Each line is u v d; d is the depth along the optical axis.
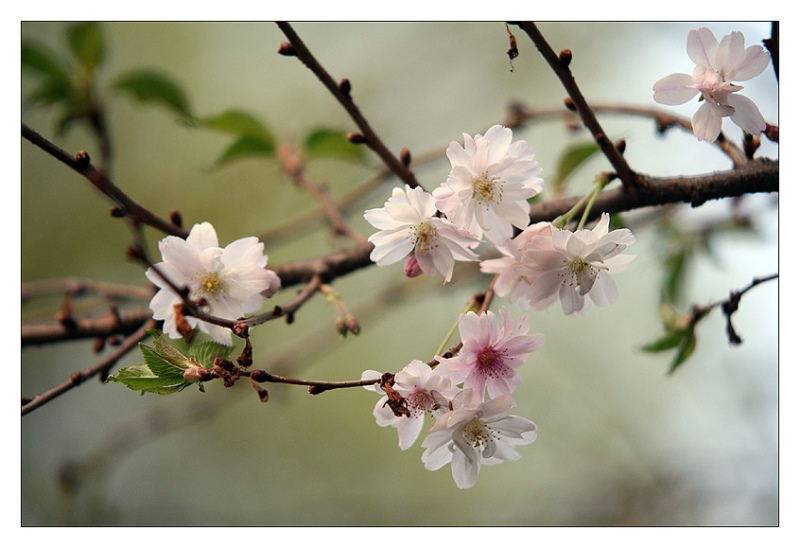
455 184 0.79
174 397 1.17
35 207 1.30
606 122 1.24
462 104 1.33
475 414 0.78
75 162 0.80
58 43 1.13
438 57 1.34
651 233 0.99
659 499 1.24
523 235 0.80
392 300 1.05
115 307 0.88
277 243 0.99
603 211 0.83
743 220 0.98
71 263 1.30
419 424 0.79
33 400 0.83
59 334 0.87
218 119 0.95
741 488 1.21
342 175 1.33
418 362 0.78
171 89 0.94
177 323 0.79
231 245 0.80
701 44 0.81
